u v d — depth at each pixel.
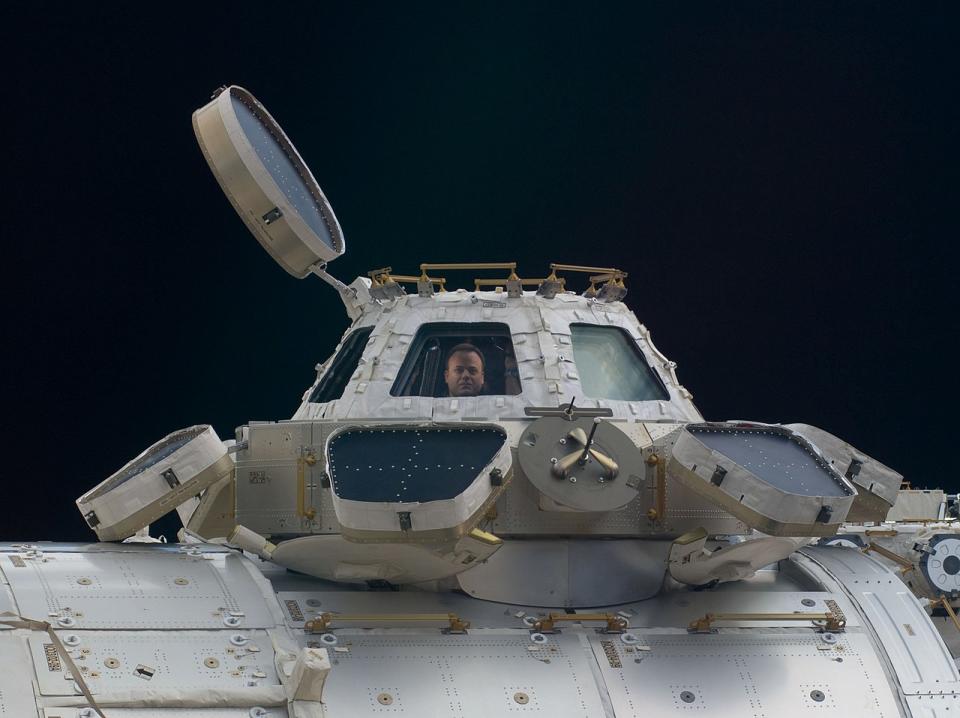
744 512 10.08
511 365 11.80
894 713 10.00
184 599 9.49
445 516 9.28
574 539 10.90
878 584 11.17
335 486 9.42
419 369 11.89
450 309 12.10
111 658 8.77
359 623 9.90
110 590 9.35
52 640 8.63
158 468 10.28
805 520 9.95
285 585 10.69
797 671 10.15
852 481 12.01
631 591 10.86
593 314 12.26
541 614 10.48
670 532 10.99
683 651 10.17
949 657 10.53
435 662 9.62
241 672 8.99
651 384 12.16
